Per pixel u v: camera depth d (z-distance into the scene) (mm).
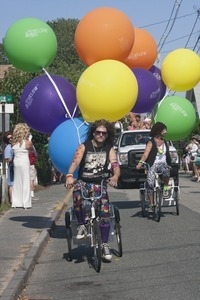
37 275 8617
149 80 11555
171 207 15836
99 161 8766
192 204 16891
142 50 12023
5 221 13109
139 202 17891
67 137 9820
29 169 15562
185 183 26797
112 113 9703
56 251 10352
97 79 9562
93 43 10359
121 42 10391
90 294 7496
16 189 15516
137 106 11719
